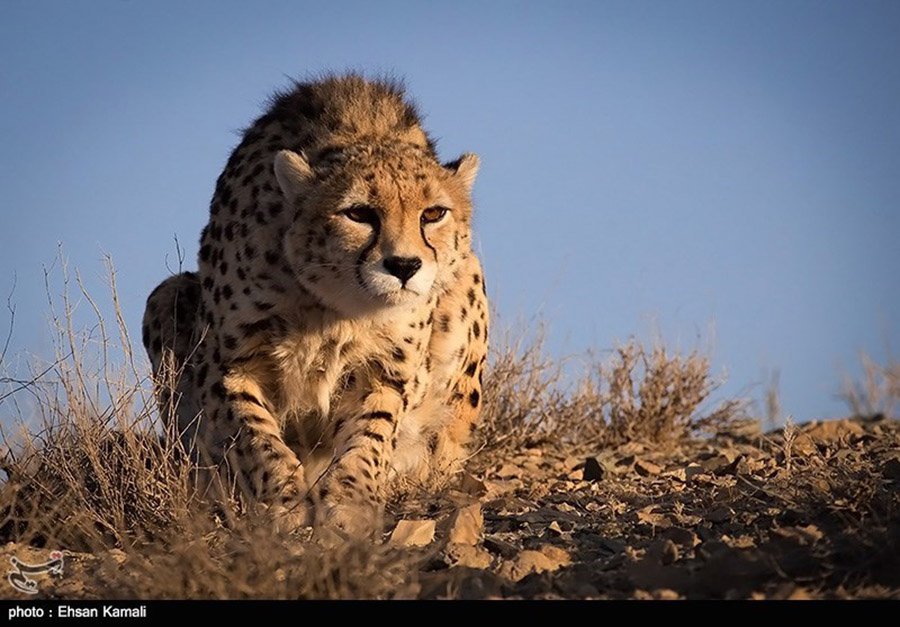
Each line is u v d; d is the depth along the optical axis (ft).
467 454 43.24
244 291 36.32
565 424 49.98
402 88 40.29
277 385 37.32
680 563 25.71
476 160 38.96
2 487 32.27
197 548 25.63
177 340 40.16
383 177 35.58
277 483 33.83
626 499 35.14
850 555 24.80
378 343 37.09
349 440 36.63
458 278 40.68
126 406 32.65
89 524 29.89
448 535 28.86
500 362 48.70
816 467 34.76
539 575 25.48
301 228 35.58
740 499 32.30
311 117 38.19
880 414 51.70
